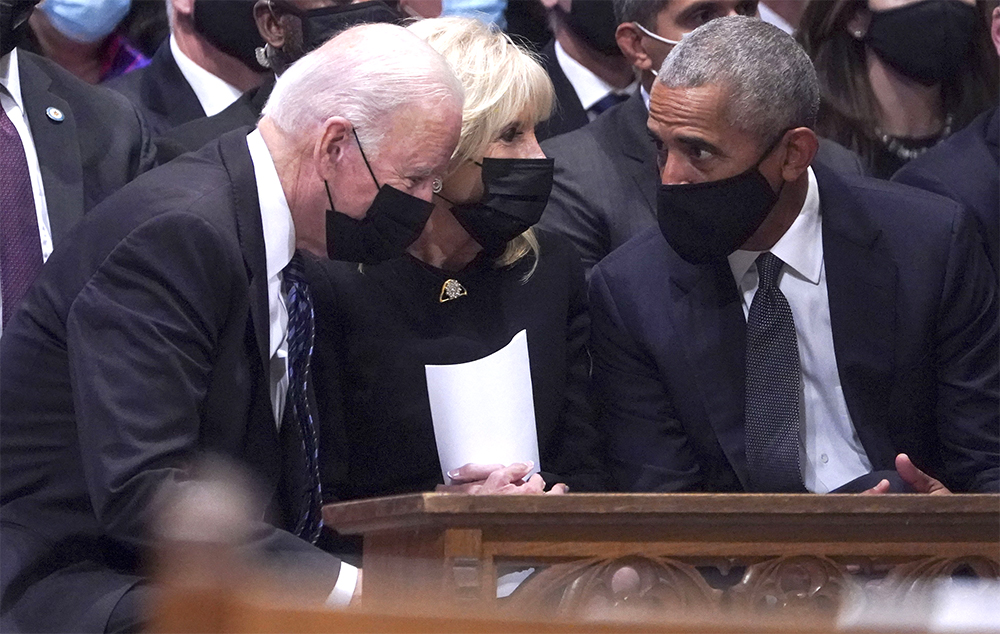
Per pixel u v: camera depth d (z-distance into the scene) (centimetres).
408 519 584
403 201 809
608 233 1151
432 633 274
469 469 851
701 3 1153
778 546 596
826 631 276
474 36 937
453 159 920
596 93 1392
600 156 1178
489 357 899
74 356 756
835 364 990
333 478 935
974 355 996
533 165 933
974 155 1184
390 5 1284
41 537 777
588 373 1010
